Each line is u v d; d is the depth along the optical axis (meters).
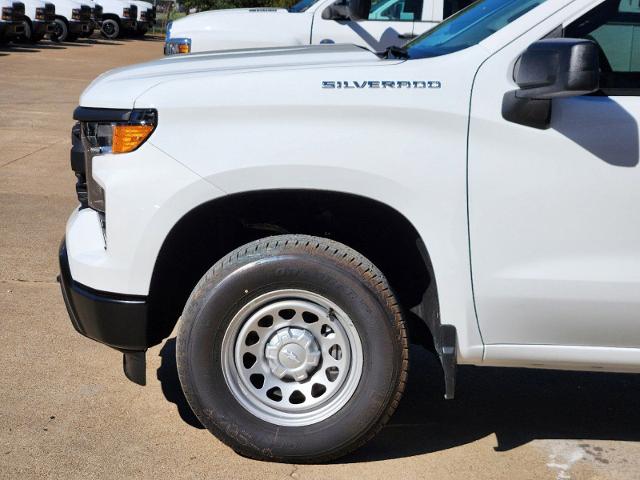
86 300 3.44
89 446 3.63
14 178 8.64
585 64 2.95
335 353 3.46
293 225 3.70
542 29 3.31
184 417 3.92
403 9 8.52
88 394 4.11
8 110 13.12
